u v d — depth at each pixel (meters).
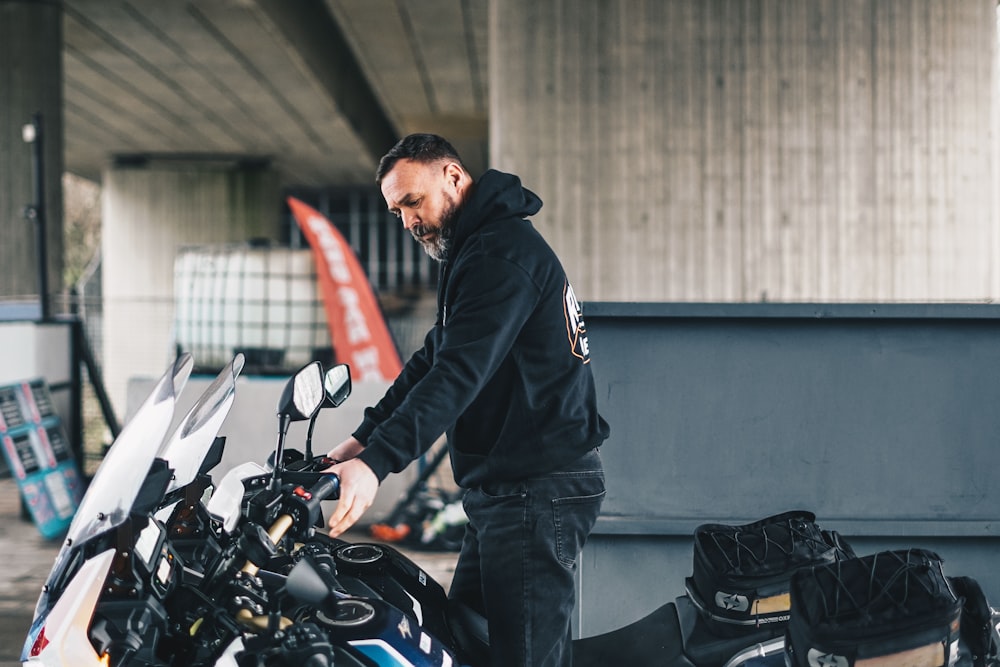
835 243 8.00
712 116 8.05
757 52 7.99
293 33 17.58
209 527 1.96
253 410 6.23
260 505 1.77
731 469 3.15
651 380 3.14
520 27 8.10
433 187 2.24
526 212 2.25
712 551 2.30
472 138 27.34
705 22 8.00
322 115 23.48
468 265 2.15
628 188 8.12
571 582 2.23
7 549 6.05
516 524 2.19
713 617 2.26
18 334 7.12
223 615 1.74
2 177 13.87
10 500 7.56
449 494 6.30
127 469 1.68
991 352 3.12
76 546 1.67
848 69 7.94
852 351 3.13
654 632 2.38
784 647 2.13
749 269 8.06
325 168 31.91
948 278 7.96
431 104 23.52
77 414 7.68
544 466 2.19
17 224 13.83
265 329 8.92
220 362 9.05
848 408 3.14
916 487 3.15
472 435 2.28
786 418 3.14
